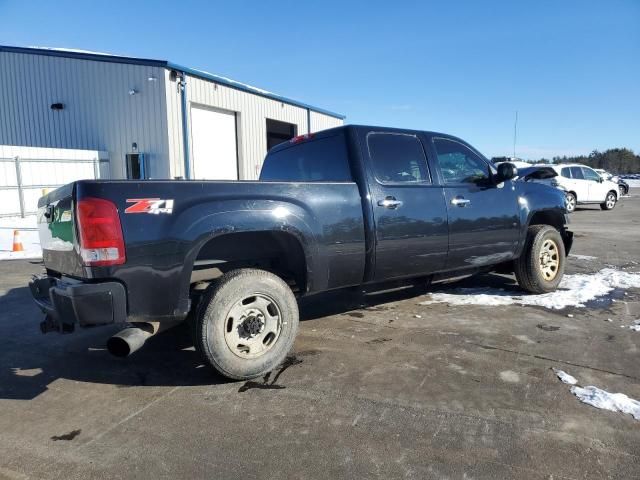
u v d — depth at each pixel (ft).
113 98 58.23
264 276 11.78
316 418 9.81
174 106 56.49
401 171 15.03
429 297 19.31
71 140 61.21
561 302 18.19
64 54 59.98
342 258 13.41
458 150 16.90
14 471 8.21
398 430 9.28
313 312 17.46
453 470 8.00
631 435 8.96
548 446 8.64
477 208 16.66
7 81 63.82
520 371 11.93
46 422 9.92
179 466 8.27
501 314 16.80
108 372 12.49
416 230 14.89
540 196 19.06
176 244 10.59
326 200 13.01
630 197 107.45
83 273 10.25
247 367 11.47
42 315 18.15
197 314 11.17
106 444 9.02
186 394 11.09
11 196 50.39
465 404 10.26
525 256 18.89
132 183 10.33
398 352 13.35
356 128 14.62
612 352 13.12
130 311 10.37
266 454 8.57
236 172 68.33
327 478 7.86
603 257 28.63
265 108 73.31
